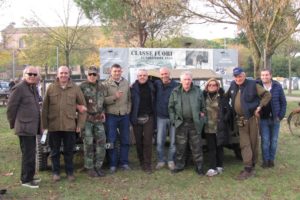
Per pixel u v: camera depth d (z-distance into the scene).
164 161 5.93
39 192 4.71
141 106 5.67
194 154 5.49
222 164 5.64
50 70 26.95
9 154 6.98
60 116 5.04
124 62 10.28
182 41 20.70
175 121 5.48
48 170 5.75
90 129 5.36
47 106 5.07
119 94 5.54
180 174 5.50
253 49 12.63
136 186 4.95
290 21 11.87
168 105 5.56
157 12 16.27
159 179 5.27
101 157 5.44
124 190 4.79
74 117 5.11
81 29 23.83
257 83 5.39
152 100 5.70
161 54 10.33
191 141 5.48
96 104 5.38
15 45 32.12
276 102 5.70
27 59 27.81
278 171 5.63
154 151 6.90
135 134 5.77
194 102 5.38
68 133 5.15
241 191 4.70
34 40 26.27
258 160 6.26
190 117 5.43
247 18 12.03
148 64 10.30
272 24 11.77
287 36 12.25
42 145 5.59
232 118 5.48
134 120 5.67
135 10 16.72
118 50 10.23
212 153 5.48
